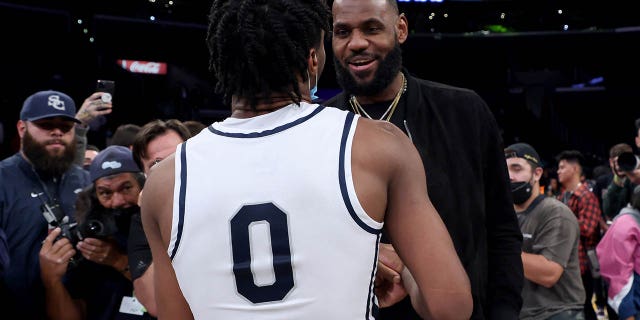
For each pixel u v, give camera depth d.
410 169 1.28
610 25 17.53
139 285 2.30
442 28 17.61
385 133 1.28
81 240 2.72
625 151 5.78
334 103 2.20
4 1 12.26
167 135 2.62
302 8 1.28
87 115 3.96
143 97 15.14
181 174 1.27
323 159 1.21
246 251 1.20
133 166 2.71
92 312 2.80
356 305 1.20
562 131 20.03
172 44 15.66
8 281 3.06
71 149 3.39
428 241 1.25
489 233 2.09
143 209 1.35
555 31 17.52
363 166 1.22
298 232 1.19
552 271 3.50
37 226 3.16
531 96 19.73
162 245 1.34
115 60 14.91
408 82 2.08
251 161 1.24
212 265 1.22
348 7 1.90
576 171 7.14
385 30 1.91
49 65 12.48
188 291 1.26
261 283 1.20
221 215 1.22
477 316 1.97
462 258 1.97
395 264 1.53
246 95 1.30
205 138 1.30
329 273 1.18
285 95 1.30
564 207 3.66
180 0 15.87
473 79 18.67
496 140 2.06
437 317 1.24
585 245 6.09
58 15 12.76
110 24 14.78
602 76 19.45
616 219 4.16
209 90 16.92
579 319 3.66
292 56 1.27
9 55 11.98
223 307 1.22
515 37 17.53
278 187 1.21
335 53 1.98
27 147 3.28
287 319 1.18
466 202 1.98
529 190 3.66
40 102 3.30
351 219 1.19
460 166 2.00
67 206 3.33
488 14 17.44
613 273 4.10
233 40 1.27
